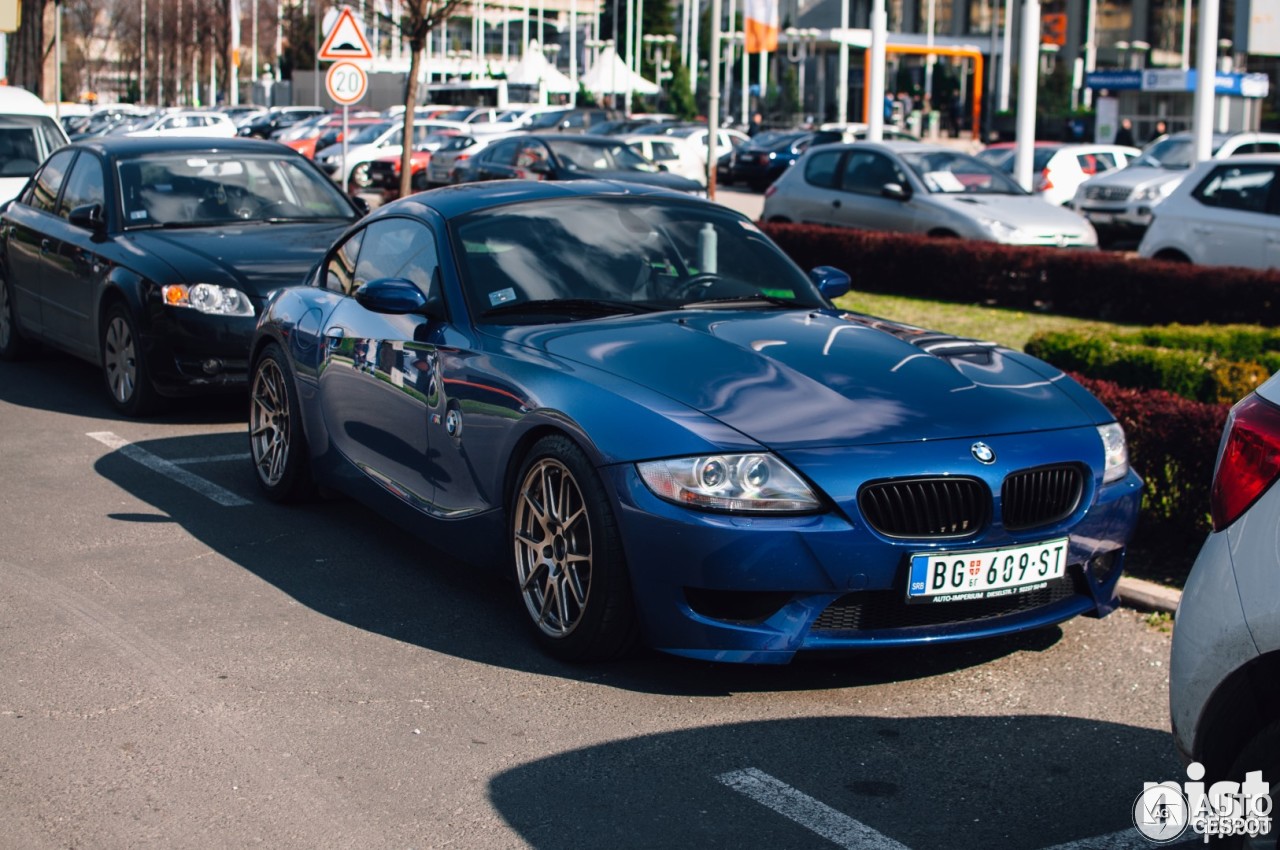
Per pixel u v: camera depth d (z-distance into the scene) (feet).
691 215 20.06
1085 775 13.07
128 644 16.01
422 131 118.52
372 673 15.24
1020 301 49.03
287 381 21.53
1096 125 139.95
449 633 16.55
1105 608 15.56
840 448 14.14
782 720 14.20
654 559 14.15
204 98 287.89
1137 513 15.69
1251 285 42.47
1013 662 15.96
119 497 22.65
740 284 18.93
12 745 13.24
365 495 19.69
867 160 59.11
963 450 14.39
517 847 11.47
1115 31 225.15
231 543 20.15
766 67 231.71
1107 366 27.30
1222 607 9.57
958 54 182.60
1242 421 9.73
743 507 13.82
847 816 12.15
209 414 29.48
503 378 16.28
